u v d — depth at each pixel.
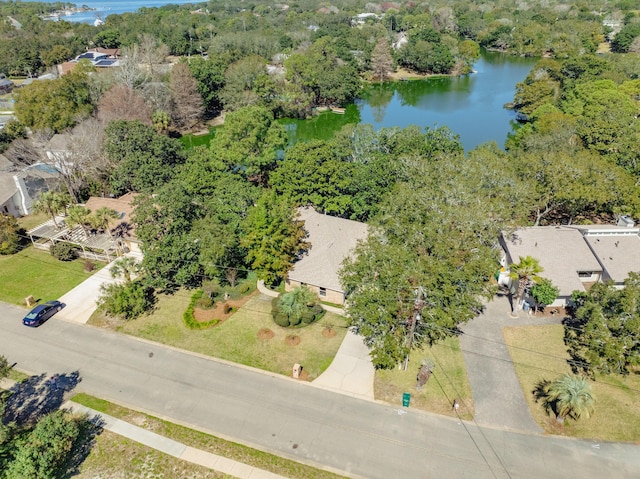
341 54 125.88
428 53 136.38
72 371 33.62
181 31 162.00
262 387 31.88
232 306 39.97
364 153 54.84
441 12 186.62
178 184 44.72
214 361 34.28
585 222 52.16
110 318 39.16
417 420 29.12
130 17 189.12
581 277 41.16
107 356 35.03
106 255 47.81
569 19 166.50
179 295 41.75
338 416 29.52
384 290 31.34
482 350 34.66
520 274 36.00
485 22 176.12
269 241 39.28
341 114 107.06
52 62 134.50
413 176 46.12
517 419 29.14
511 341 35.47
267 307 39.88
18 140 69.19
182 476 25.88
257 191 47.88
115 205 52.12
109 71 93.94
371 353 30.95
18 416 29.81
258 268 40.78
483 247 34.34
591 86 81.69
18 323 38.78
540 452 27.03
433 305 31.61
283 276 40.47
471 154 51.88
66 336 37.22
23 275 45.41
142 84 91.06
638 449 27.20
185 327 37.72
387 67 133.75
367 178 47.97
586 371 32.53
